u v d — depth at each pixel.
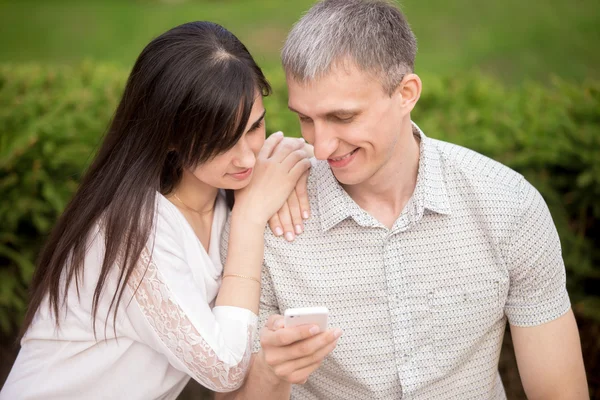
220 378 1.72
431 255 1.84
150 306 1.75
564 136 2.73
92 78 3.39
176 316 1.73
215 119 1.71
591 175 2.64
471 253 1.84
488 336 1.92
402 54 1.70
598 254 2.76
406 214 1.83
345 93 1.62
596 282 2.78
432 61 7.30
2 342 2.99
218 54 1.74
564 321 1.86
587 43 7.43
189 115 1.72
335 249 1.87
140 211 1.78
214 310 1.81
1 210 2.73
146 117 1.80
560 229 2.71
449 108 3.13
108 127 2.02
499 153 2.79
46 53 8.09
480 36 7.89
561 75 6.77
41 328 1.90
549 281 1.84
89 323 1.85
